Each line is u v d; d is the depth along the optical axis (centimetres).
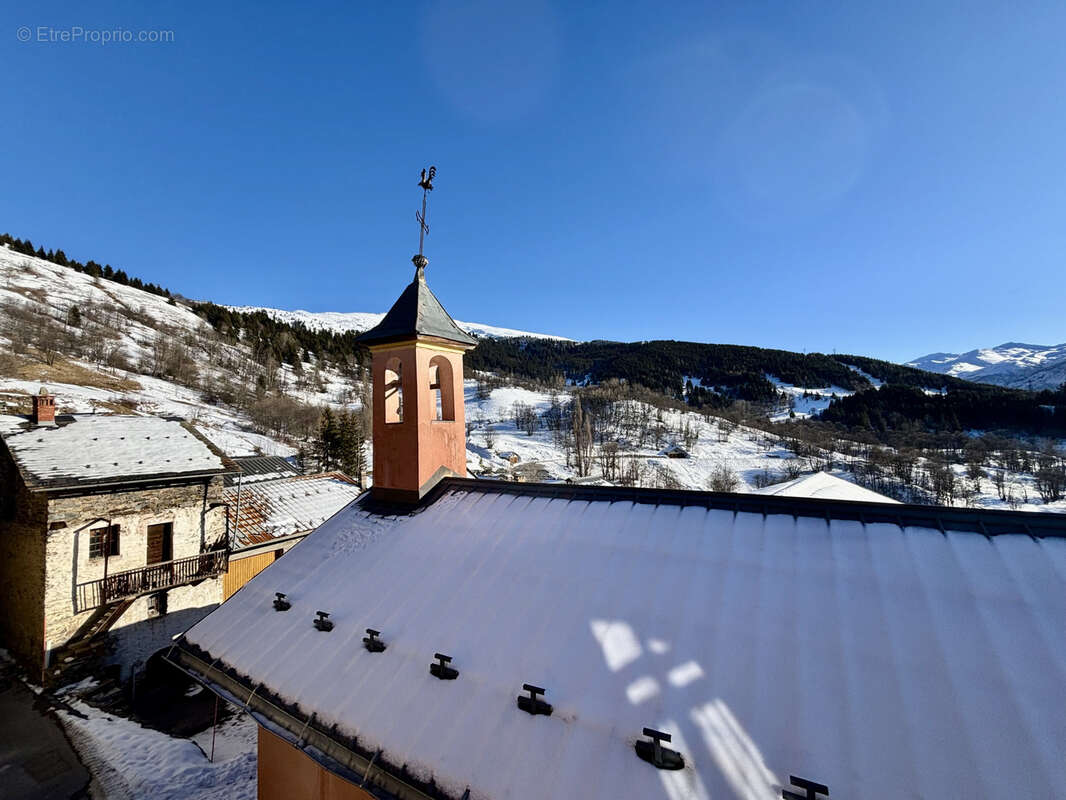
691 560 462
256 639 544
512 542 560
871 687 318
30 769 978
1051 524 403
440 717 383
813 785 267
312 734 417
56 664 1245
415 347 730
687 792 287
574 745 331
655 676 360
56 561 1252
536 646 416
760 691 331
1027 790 251
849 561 419
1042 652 316
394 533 654
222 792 918
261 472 2938
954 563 395
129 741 1066
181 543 1477
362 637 491
